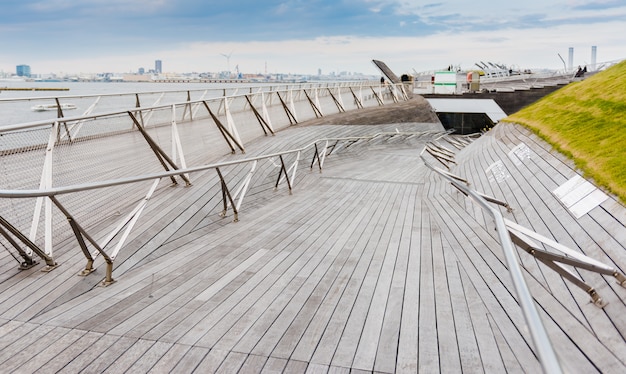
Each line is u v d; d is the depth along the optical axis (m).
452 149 18.12
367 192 10.34
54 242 5.38
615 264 4.21
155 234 6.14
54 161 7.56
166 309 4.07
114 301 4.26
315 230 7.01
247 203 8.68
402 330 3.69
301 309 4.09
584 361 3.25
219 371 3.08
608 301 3.79
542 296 4.33
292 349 3.37
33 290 4.36
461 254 5.77
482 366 3.15
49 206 5.21
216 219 7.42
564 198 5.99
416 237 6.62
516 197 7.18
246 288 4.60
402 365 3.16
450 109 31.34
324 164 13.80
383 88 28.38
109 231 5.88
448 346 3.43
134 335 3.56
